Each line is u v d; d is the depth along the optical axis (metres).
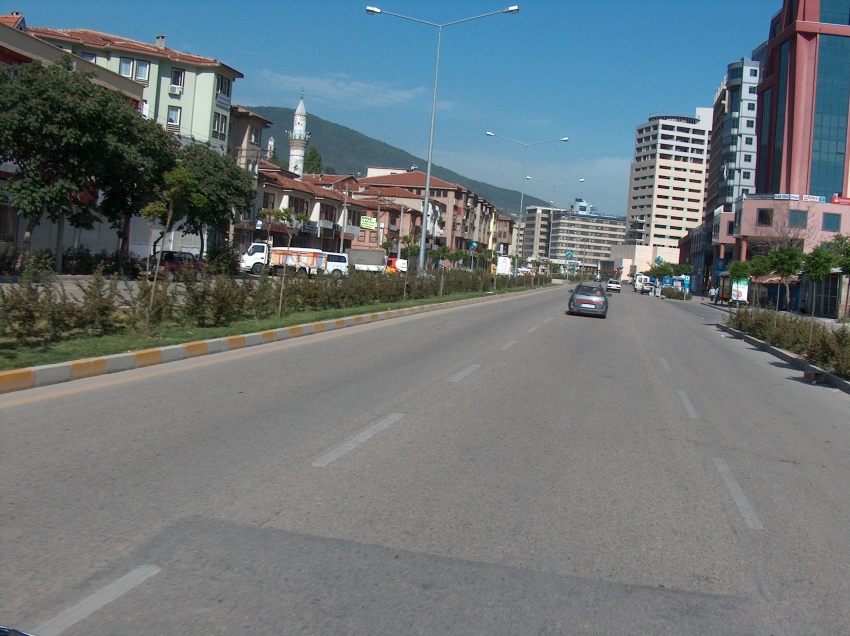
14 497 5.15
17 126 27.45
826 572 4.73
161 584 3.99
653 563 4.70
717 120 125.38
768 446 8.45
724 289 70.81
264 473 6.05
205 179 39.22
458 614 3.85
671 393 11.95
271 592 3.97
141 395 8.91
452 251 104.56
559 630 3.76
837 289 44.12
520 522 5.29
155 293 13.77
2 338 11.25
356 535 4.85
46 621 3.54
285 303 19.48
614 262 179.38
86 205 32.16
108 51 54.56
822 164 80.12
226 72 58.00
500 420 8.78
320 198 66.50
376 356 13.91
